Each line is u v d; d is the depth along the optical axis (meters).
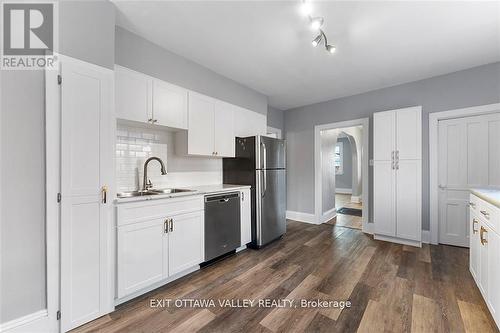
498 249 1.43
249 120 3.52
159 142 2.63
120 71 1.98
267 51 2.49
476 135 2.91
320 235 3.63
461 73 2.95
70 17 1.52
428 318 1.58
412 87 3.32
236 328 1.50
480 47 2.38
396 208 3.16
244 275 2.26
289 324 1.53
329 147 5.00
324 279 2.16
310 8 1.79
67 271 1.46
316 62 2.74
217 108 2.95
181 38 2.24
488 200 1.59
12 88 1.32
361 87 3.56
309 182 4.52
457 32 2.11
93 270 1.58
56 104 1.43
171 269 2.07
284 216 3.53
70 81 1.49
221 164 3.39
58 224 1.44
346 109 4.01
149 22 1.99
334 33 2.14
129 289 1.77
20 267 1.33
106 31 1.69
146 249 1.88
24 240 1.35
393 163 3.17
